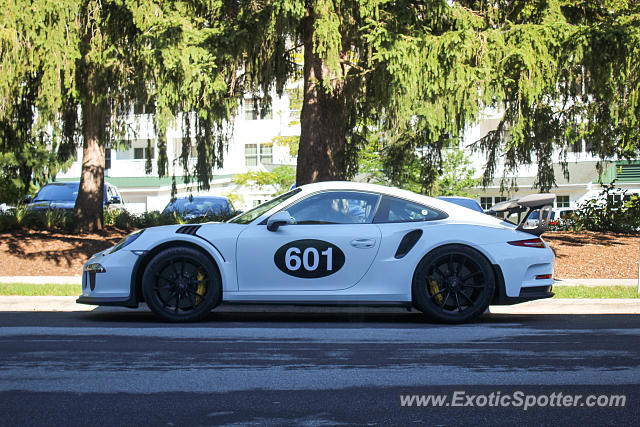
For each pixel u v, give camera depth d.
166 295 6.71
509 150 15.16
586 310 8.06
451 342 5.57
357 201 6.82
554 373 4.42
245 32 10.70
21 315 7.52
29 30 10.44
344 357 4.93
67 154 17.12
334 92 11.96
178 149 36.66
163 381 4.18
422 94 10.14
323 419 3.41
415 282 6.59
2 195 21.67
